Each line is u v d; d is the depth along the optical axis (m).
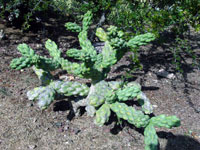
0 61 3.05
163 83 3.01
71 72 1.88
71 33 4.54
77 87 1.88
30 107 2.24
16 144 1.78
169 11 2.24
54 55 1.94
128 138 1.96
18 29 4.25
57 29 4.61
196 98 2.70
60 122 2.07
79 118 2.16
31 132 1.92
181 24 2.31
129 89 1.69
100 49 3.43
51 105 2.32
